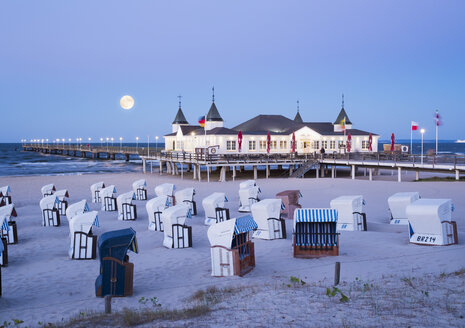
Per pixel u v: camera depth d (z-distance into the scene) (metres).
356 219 20.89
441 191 32.62
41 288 13.16
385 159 48.19
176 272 14.56
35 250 18.36
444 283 10.59
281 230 19.56
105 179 50.84
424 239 16.55
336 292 10.20
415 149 185.75
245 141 54.84
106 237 12.16
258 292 10.86
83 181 48.44
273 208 19.41
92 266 15.73
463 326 7.48
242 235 14.52
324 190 36.06
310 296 10.05
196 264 15.59
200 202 32.50
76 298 12.09
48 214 23.89
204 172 61.78
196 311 9.30
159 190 31.55
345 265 14.09
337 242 15.48
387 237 18.55
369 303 9.19
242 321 8.41
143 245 19.06
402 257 14.73
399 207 22.27
